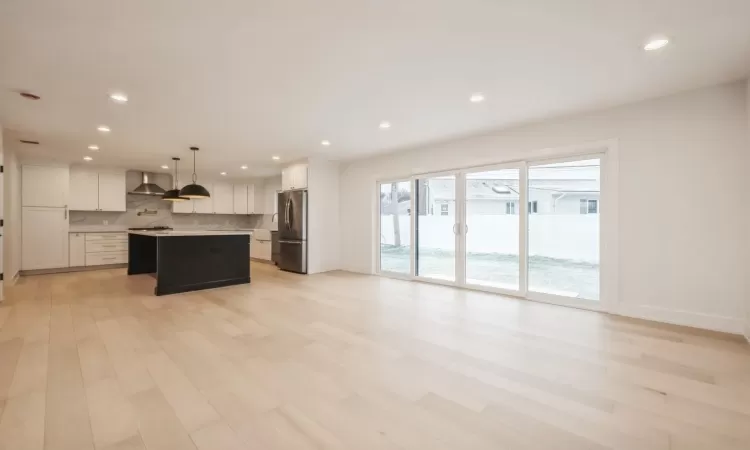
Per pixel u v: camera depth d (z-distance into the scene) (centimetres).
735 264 296
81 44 229
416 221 577
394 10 195
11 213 529
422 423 168
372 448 150
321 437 157
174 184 777
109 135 464
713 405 184
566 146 394
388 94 324
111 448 149
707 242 309
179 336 295
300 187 670
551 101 343
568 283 410
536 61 259
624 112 353
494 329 313
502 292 463
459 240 513
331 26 211
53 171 644
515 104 351
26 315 359
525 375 220
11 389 201
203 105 349
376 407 183
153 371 226
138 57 248
